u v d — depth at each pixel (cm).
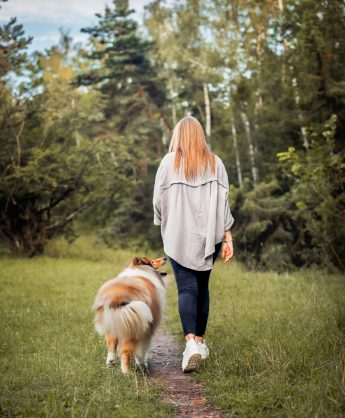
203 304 425
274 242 1391
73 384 382
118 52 2689
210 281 966
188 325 403
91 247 2156
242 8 1920
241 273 1122
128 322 392
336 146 1100
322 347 432
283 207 1379
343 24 1121
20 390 376
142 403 349
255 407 328
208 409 343
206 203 408
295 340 452
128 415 320
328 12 1122
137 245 2219
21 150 1688
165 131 2680
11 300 796
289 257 1318
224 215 411
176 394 376
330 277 958
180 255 404
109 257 1748
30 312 697
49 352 489
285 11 1286
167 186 412
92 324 624
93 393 362
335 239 1031
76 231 2636
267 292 797
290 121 1288
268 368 381
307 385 345
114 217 2448
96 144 1767
